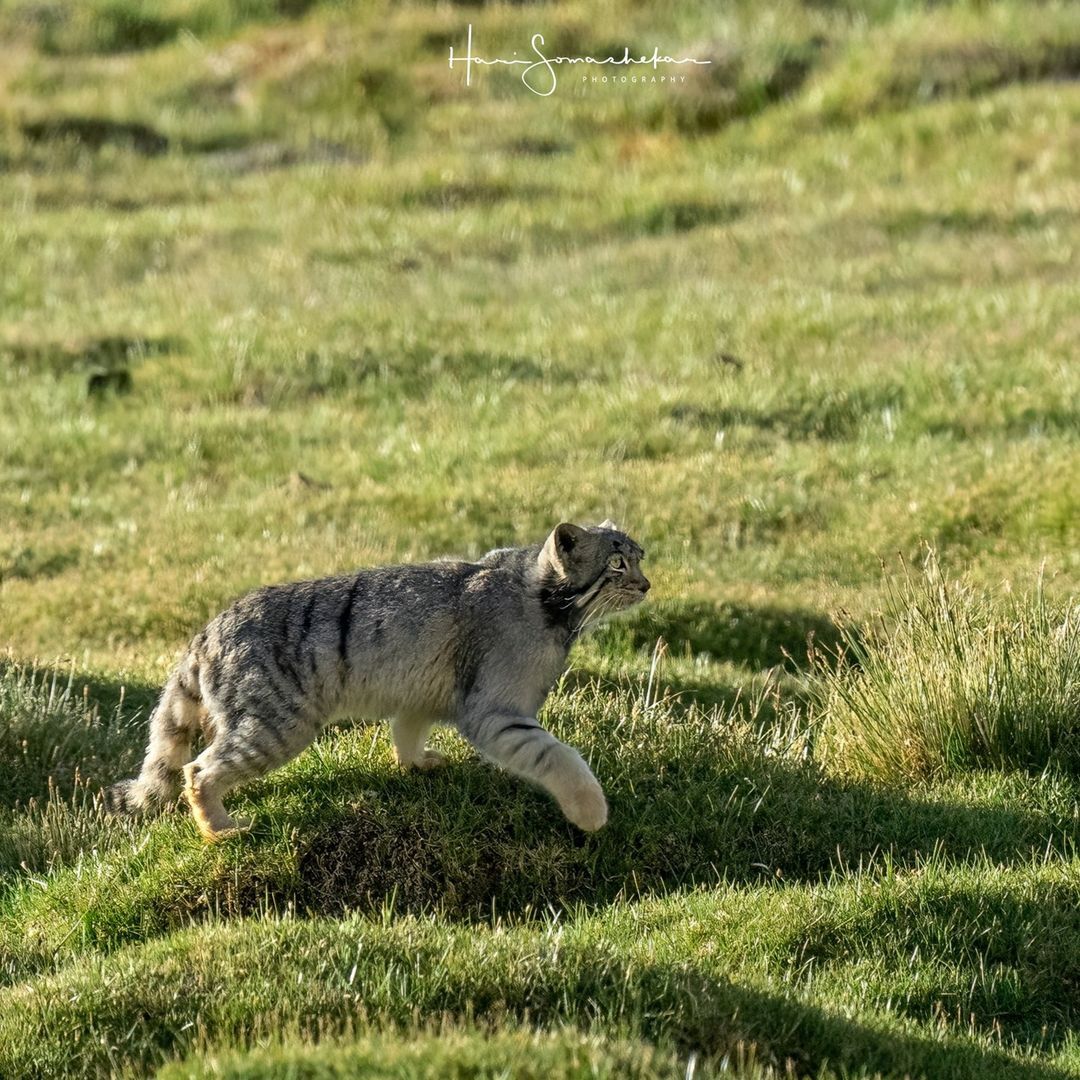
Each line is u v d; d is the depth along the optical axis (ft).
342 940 79.05
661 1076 65.05
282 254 273.13
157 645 139.44
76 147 332.39
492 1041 66.44
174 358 226.17
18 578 159.74
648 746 102.99
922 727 108.99
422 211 298.15
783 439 190.08
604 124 334.85
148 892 90.02
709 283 247.09
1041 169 279.08
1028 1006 82.43
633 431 191.52
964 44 327.88
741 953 83.30
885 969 83.10
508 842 94.99
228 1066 65.31
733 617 144.87
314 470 190.29
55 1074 71.92
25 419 207.31
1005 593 132.16
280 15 396.16
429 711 92.27
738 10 360.89
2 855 99.91
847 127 314.55
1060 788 104.01
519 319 238.89
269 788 96.53
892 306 226.99
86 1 404.98
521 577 91.56
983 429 186.80
